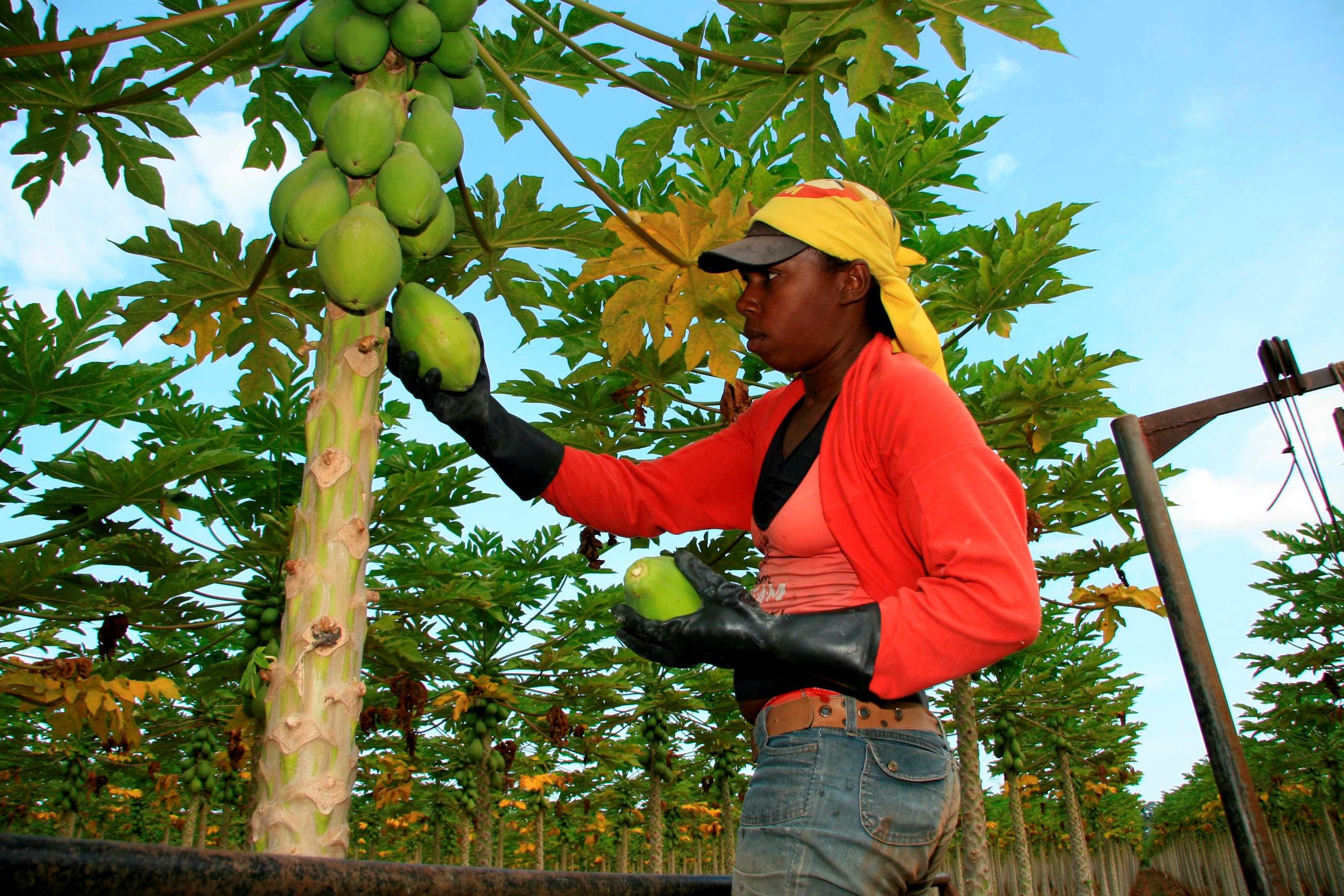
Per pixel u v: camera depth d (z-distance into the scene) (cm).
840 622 141
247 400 412
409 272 375
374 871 102
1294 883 3136
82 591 764
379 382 202
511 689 1449
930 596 142
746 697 170
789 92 367
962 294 712
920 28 291
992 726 1803
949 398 164
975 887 900
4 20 336
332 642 178
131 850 77
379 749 2188
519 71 417
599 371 689
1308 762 2705
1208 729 233
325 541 185
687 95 399
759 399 228
